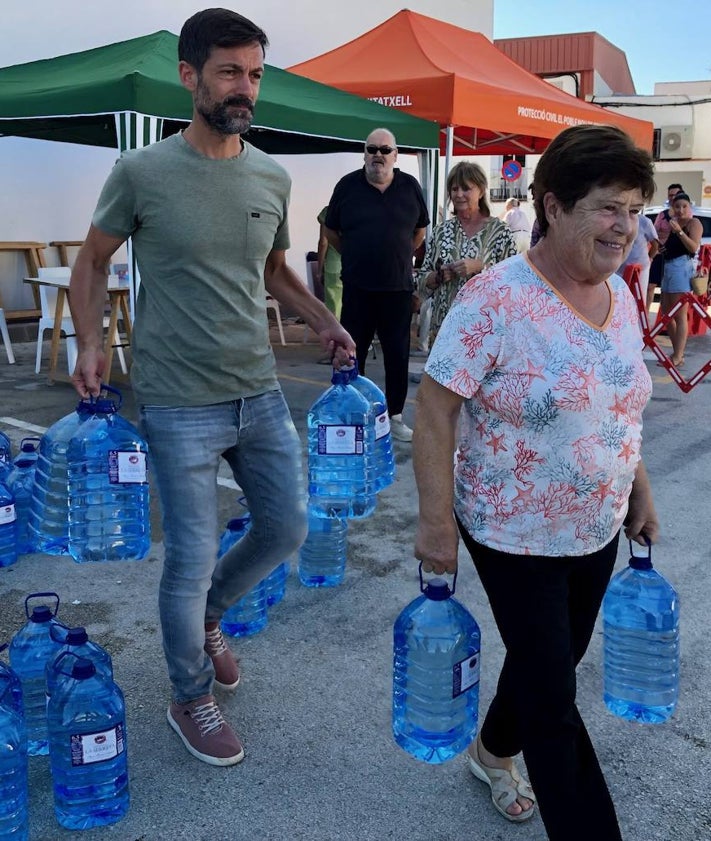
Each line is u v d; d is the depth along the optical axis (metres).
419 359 9.24
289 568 3.98
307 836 2.31
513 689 1.97
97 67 6.00
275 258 2.80
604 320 1.88
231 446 2.55
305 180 12.98
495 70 9.52
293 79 7.16
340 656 3.21
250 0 11.94
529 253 1.89
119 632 3.38
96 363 2.50
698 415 7.09
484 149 11.97
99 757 2.26
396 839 2.30
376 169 5.36
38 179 10.16
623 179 1.71
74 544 2.91
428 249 5.61
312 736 2.73
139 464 2.57
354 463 3.35
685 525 4.59
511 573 1.93
